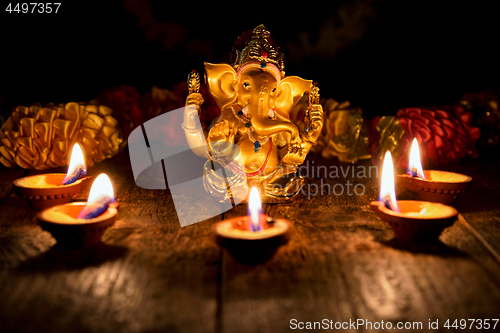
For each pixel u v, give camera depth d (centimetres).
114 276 41
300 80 55
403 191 60
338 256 44
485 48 81
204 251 45
